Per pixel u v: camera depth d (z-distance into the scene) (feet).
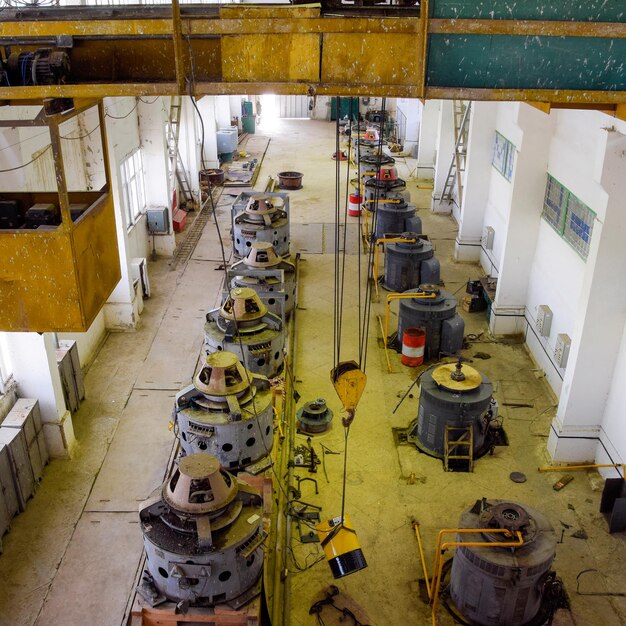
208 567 23.66
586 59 19.61
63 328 23.29
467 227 65.05
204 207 81.25
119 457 38.70
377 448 39.86
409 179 94.17
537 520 29.35
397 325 53.47
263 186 89.81
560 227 44.34
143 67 21.84
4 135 35.73
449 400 37.27
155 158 63.05
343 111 129.29
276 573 29.40
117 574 31.32
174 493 24.56
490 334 52.65
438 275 57.93
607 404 36.88
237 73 20.86
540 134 46.03
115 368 47.19
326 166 99.30
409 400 44.45
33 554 32.30
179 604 24.29
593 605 30.12
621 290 34.04
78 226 22.44
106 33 20.53
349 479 37.29
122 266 49.80
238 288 39.01
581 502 35.91
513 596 27.71
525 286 50.75
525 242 49.26
